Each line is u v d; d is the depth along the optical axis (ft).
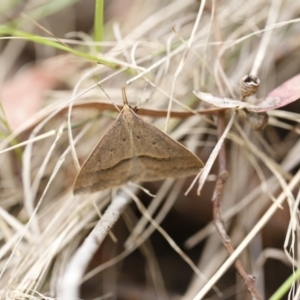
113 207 1.21
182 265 1.31
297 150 1.27
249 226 1.27
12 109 1.33
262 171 1.30
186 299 1.24
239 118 1.29
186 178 1.29
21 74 1.39
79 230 1.23
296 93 1.17
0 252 1.21
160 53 1.29
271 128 1.31
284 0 1.32
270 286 1.28
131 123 1.13
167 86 1.31
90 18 1.46
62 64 1.37
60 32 1.45
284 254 1.24
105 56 1.25
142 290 1.29
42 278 1.20
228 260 1.15
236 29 1.34
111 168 1.15
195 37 1.30
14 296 1.16
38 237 1.22
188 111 1.21
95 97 1.30
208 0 1.33
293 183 1.21
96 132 1.30
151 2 1.41
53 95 1.34
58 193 1.30
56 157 1.31
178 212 1.31
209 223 1.29
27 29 1.42
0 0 1.38
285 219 1.27
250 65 1.31
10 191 1.30
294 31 1.32
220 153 1.19
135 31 1.35
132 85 1.32
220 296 1.23
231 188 1.29
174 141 1.14
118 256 1.25
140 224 1.26
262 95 1.31
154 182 1.29
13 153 1.31
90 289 1.28
